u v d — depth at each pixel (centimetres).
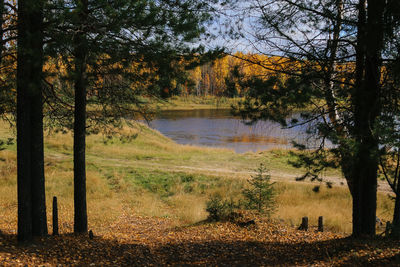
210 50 738
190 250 804
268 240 891
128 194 1683
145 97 886
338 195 1588
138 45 725
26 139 688
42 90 773
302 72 671
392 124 543
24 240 695
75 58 652
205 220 1169
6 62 764
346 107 665
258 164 2345
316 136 678
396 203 718
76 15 575
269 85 659
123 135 1039
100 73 764
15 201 1373
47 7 574
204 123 5250
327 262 637
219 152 2822
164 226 1162
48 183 1678
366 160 566
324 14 642
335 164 663
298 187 1694
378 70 645
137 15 650
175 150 2847
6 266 529
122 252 749
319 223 1010
